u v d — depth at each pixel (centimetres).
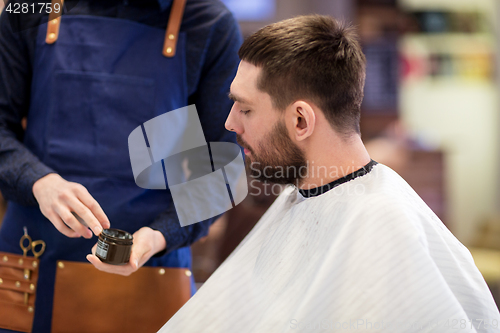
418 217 90
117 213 125
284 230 105
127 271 108
